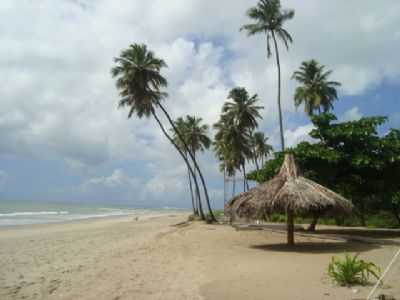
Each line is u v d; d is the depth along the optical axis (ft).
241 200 48.73
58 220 127.75
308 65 127.75
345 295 23.75
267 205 45.52
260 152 190.70
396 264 35.24
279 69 99.35
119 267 35.68
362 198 70.69
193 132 156.35
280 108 98.73
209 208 111.14
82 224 106.22
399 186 64.54
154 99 106.52
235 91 135.74
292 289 25.63
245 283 27.91
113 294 25.57
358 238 56.18
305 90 125.80
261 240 57.52
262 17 97.66
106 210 281.95
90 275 31.96
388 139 64.59
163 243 55.06
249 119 134.31
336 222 102.01
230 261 38.55
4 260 39.93
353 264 26.99
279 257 40.86
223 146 144.66
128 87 102.06
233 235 65.00
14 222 111.65
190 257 41.65
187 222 108.47
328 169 63.87
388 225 93.66
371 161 61.11
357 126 64.44
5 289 27.22
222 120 138.92
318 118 66.33
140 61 101.91
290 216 50.96
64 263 38.06
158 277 30.94
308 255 42.29
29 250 47.98
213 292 25.52
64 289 27.14
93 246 52.39
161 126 110.52
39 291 26.66
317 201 44.04
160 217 167.43
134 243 55.77
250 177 73.97
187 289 26.66
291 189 45.16
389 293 24.00
